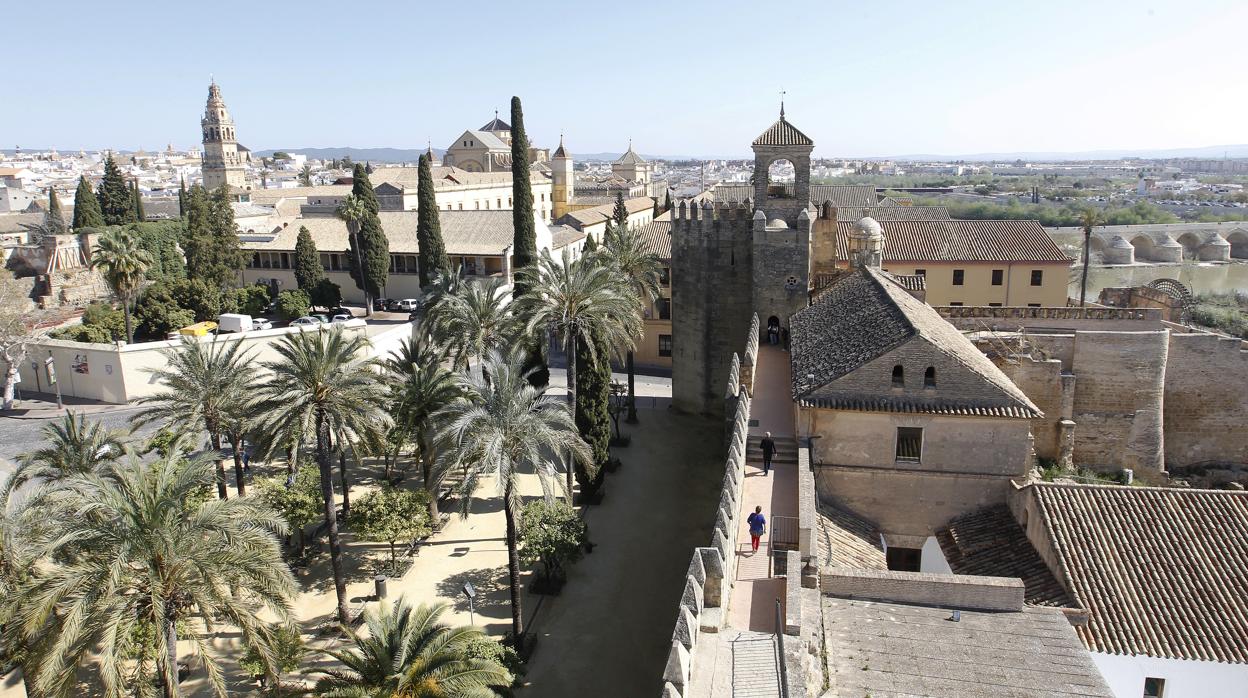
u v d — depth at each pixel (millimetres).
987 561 29312
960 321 55375
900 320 34594
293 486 42344
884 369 32312
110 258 69062
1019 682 20453
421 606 27312
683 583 40156
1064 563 26703
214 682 24922
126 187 119625
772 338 58094
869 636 22922
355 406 35719
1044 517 28578
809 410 33188
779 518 29719
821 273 60094
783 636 20156
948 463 32625
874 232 56188
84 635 22922
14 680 29703
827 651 21984
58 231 123250
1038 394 46781
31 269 97750
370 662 25172
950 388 32031
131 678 30562
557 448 35156
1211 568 26109
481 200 143750
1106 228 163500
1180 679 23500
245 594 29516
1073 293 132000
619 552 43375
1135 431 49531
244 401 37500
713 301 61969
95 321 74938
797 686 17906
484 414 33969
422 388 43469
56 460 35781
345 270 98000
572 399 48531
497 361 35781
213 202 91750
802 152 57562
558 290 47906
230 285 90188
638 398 70688
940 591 24938
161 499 24562
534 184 151125
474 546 43906
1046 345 49750
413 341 50938
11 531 27875
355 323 74312
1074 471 45625
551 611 37781
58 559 27078
